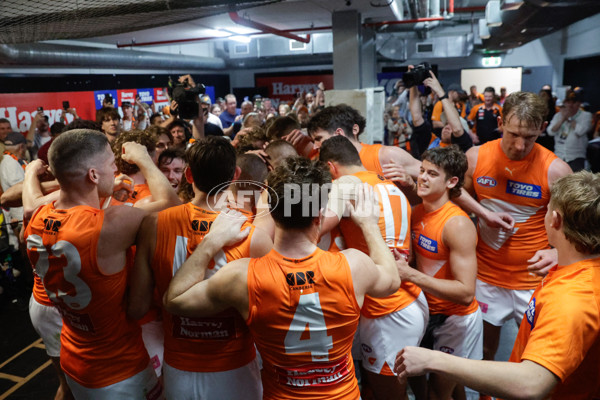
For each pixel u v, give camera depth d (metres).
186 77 4.03
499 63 17.95
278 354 1.31
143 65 11.04
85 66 9.30
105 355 1.62
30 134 6.86
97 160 1.56
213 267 1.46
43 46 8.16
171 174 2.79
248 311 1.28
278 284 1.25
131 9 4.00
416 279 1.91
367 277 1.34
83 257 1.47
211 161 1.45
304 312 1.25
